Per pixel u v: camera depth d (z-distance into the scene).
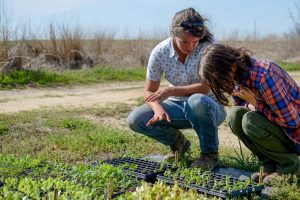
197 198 3.47
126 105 10.18
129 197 3.55
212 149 4.97
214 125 4.87
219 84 3.95
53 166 4.75
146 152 6.08
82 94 12.35
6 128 7.37
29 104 10.53
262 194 4.28
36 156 5.78
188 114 4.93
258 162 5.05
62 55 17.44
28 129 7.45
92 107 9.92
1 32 14.29
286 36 24.56
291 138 4.39
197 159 5.01
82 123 7.89
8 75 13.68
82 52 17.89
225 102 4.07
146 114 5.09
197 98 4.77
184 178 4.42
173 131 5.24
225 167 5.16
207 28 4.95
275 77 4.17
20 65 14.38
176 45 4.95
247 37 23.09
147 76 5.17
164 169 4.73
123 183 4.23
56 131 7.41
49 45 17.38
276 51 23.55
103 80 15.16
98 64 17.77
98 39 18.58
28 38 16.89
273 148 4.51
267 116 4.41
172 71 5.05
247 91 4.29
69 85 13.98
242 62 4.00
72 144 6.34
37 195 3.75
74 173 4.47
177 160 4.92
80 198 3.72
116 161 5.05
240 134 4.73
